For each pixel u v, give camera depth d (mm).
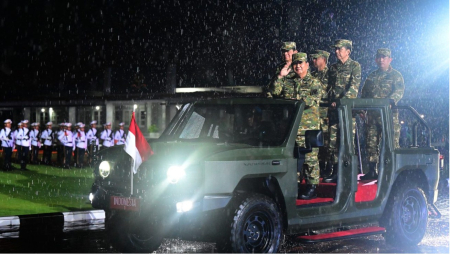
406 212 8469
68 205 12547
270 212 6719
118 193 6578
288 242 8453
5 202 12836
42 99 41938
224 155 6426
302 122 7801
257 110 7391
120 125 27812
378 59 9844
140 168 6457
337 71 9695
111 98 39344
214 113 7609
